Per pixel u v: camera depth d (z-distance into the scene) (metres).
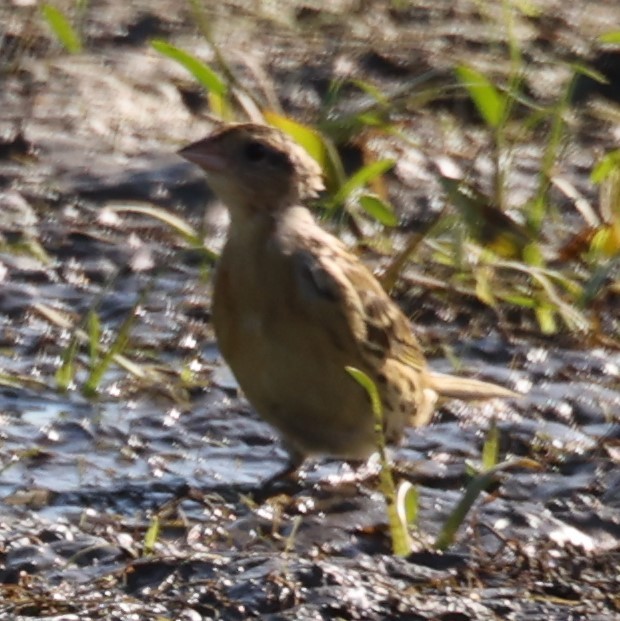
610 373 12.08
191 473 10.33
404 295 12.98
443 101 16.17
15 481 10.05
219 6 17.84
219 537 9.25
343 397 10.23
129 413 11.09
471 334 12.59
